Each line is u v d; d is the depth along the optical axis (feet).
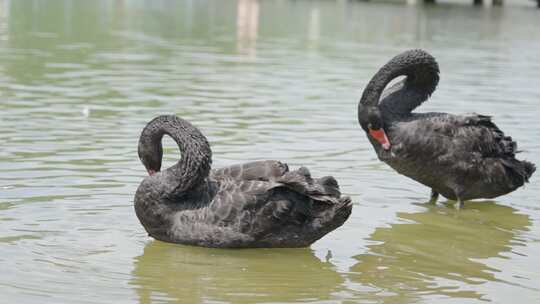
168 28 104.22
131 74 67.15
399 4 154.81
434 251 32.50
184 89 61.52
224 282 28.30
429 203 39.29
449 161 38.40
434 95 61.98
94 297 26.21
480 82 68.74
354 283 28.71
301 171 31.24
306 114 54.39
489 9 150.71
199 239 31.12
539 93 64.59
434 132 38.19
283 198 30.76
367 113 38.37
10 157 41.14
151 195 31.42
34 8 120.98
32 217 33.14
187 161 31.07
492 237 34.71
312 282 28.68
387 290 28.12
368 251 32.09
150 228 31.68
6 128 47.03
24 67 67.97
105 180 38.22
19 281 27.07
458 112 55.98
